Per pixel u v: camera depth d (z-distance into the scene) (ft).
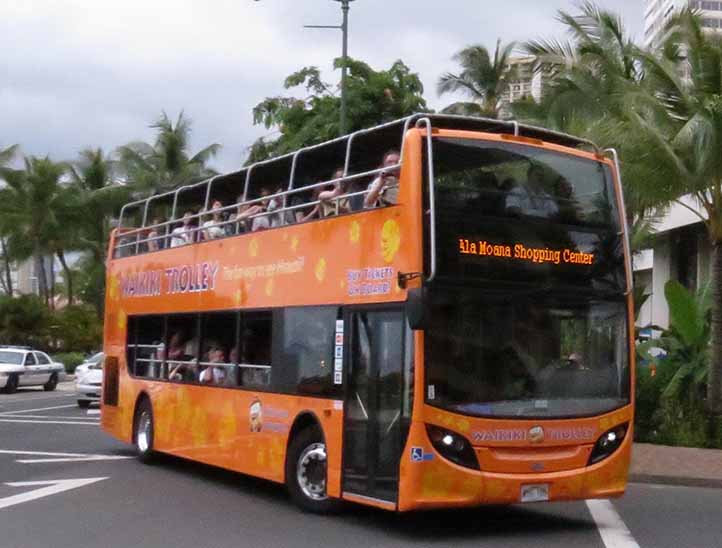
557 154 38.06
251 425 45.24
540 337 36.32
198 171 189.47
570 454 36.29
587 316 37.37
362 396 37.47
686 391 68.95
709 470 53.93
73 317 197.06
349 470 37.86
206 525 38.24
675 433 65.67
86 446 67.46
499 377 35.37
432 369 34.42
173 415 53.78
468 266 35.40
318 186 42.37
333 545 34.55
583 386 36.86
